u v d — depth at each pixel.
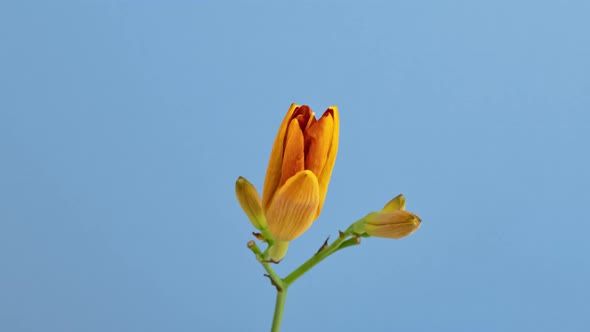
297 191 0.91
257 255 0.94
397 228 0.93
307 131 0.92
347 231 0.95
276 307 0.95
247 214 0.94
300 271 0.95
